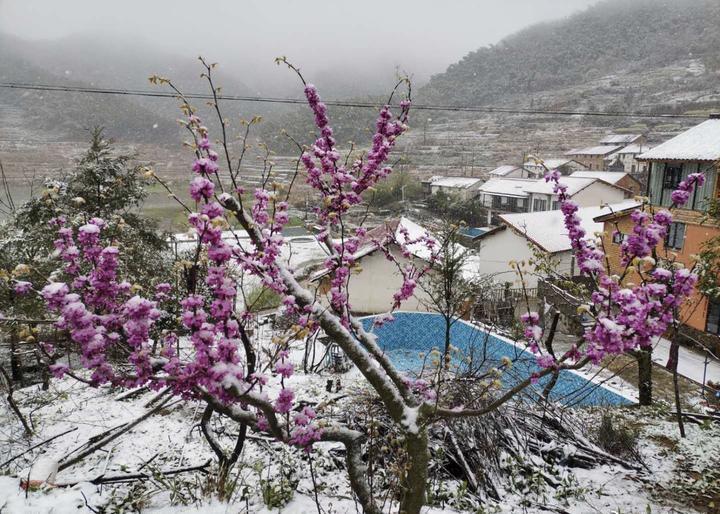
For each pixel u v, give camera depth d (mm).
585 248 3510
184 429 7062
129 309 2596
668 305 2840
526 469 5641
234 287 2799
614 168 66938
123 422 7445
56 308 2609
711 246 9258
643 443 6758
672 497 5215
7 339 8961
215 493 4586
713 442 6730
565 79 143750
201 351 2674
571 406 8031
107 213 11766
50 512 3789
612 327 2688
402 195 51844
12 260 10523
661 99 105438
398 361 13305
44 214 10328
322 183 4246
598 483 5492
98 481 4902
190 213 2658
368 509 3533
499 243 24031
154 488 4898
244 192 3584
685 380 12273
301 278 23625
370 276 18031
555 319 7297
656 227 3082
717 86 104000
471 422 5836
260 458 5797
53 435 7055
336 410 7055
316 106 4293
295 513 4195
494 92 147875
